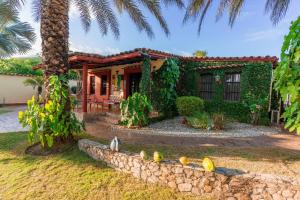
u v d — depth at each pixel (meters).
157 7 7.43
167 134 6.50
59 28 5.22
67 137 5.36
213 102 9.96
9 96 17.92
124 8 7.83
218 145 5.36
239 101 9.15
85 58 8.52
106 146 4.56
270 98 8.61
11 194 3.33
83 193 3.33
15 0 6.47
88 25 8.70
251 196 3.06
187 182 3.40
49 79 5.14
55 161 4.39
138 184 3.61
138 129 7.13
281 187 2.91
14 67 22.69
